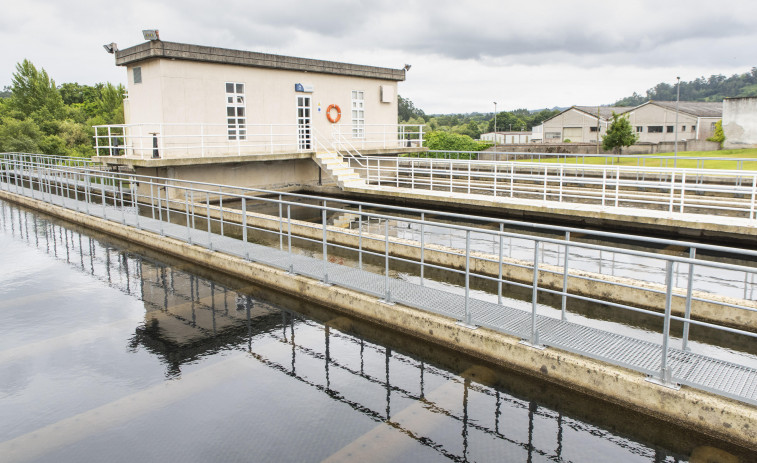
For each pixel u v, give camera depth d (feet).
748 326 25.62
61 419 17.79
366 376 20.84
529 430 17.11
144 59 65.57
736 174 42.11
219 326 26.03
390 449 15.97
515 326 21.71
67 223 54.13
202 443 16.31
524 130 378.53
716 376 17.37
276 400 18.95
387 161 90.17
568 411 18.25
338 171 73.10
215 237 40.14
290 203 30.83
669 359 18.61
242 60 70.13
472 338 21.95
